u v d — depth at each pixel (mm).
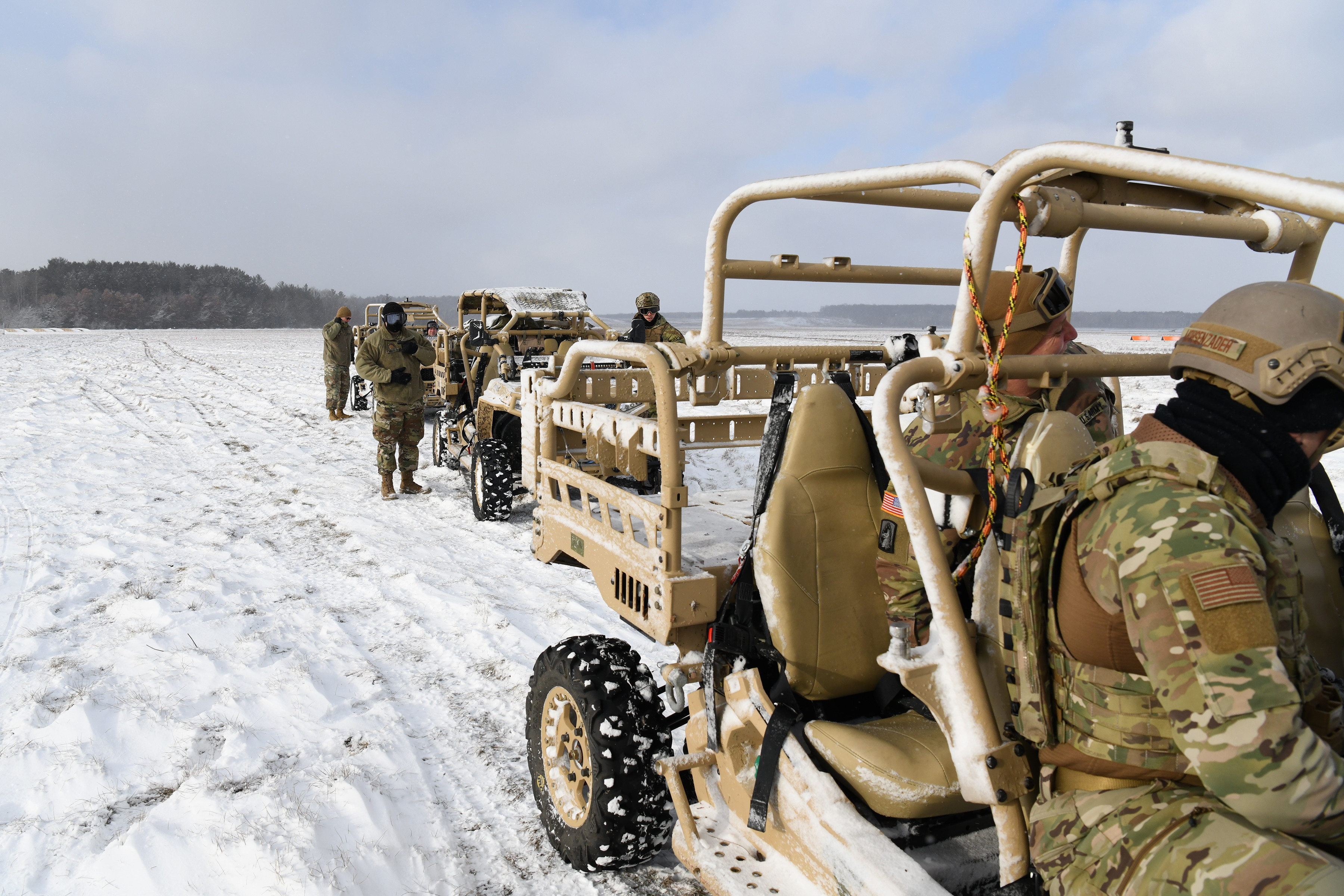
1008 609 1341
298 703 3703
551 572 5746
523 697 3859
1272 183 1062
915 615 1877
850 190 1781
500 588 5395
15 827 2791
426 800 2990
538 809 2924
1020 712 1313
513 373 7547
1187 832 1083
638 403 3898
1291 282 1154
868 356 2805
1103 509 1147
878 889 1550
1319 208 1021
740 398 3285
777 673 2098
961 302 1452
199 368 25891
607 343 2559
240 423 12938
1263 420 1112
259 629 4582
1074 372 1549
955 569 1806
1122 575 1078
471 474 7309
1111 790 1209
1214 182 1112
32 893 2473
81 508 7215
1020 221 1364
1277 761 952
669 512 2225
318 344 53688
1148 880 1085
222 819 2762
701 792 2260
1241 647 978
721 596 2359
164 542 6242
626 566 2484
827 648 1977
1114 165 1195
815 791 1751
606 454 2611
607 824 2342
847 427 2041
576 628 4699
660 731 2420
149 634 4422
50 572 5391
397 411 7832
